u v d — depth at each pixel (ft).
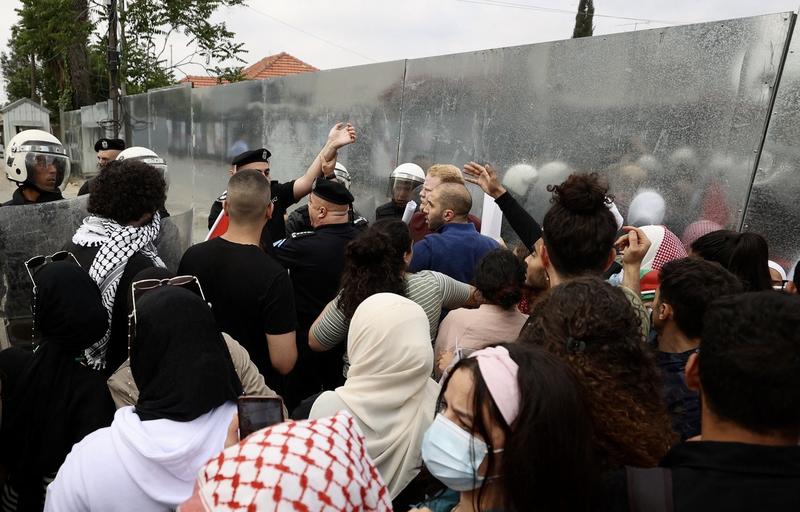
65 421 5.54
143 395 4.60
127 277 7.16
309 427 2.98
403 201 15.07
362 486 2.89
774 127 8.95
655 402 4.13
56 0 59.88
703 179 9.90
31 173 11.28
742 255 7.12
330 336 7.91
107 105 50.72
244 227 7.80
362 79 18.79
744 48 9.27
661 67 10.46
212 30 62.80
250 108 25.98
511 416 3.30
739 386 3.15
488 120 14.16
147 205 7.64
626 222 11.20
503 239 13.84
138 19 58.80
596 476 3.32
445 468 3.59
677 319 5.52
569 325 4.23
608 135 11.43
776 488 2.99
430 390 5.82
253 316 7.51
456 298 8.33
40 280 5.63
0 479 5.72
